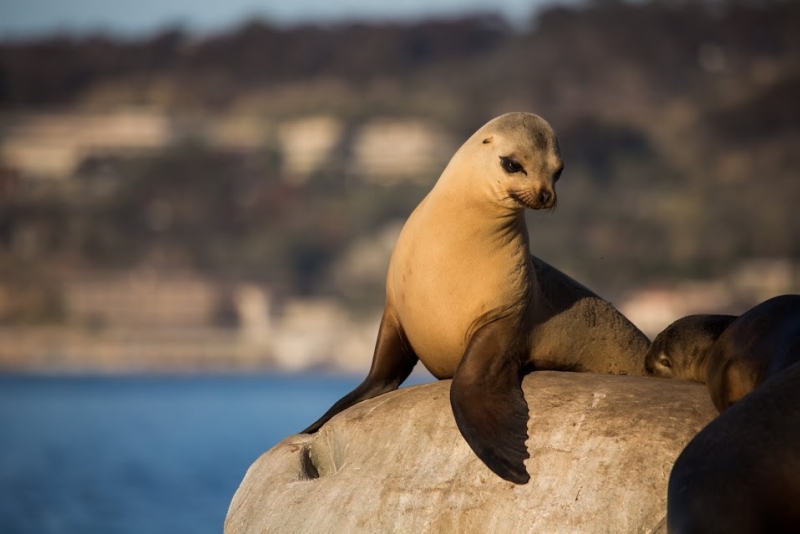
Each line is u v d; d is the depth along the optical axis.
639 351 32.38
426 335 29.75
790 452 20.73
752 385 25.14
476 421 26.70
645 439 25.31
